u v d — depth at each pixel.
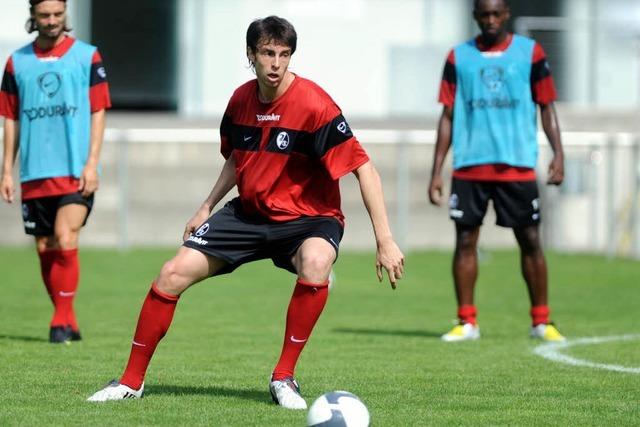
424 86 79.62
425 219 73.94
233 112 23.20
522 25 79.38
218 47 78.38
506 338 35.88
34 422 20.94
